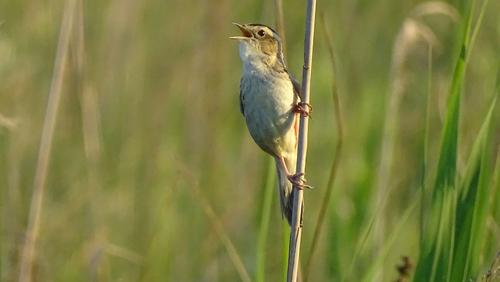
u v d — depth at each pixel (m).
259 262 8.78
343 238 10.65
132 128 13.36
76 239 11.92
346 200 11.55
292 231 7.93
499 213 9.00
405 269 8.81
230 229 11.92
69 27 11.05
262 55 8.63
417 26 11.53
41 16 13.59
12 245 11.25
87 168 12.08
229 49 14.05
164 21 14.23
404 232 11.14
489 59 12.55
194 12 14.20
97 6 14.15
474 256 8.10
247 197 12.27
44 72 13.26
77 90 12.09
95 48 13.90
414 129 12.69
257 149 12.73
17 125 11.60
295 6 14.30
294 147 8.55
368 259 10.35
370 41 14.27
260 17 13.38
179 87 13.68
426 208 9.03
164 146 13.01
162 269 11.53
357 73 13.91
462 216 8.10
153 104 13.59
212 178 12.70
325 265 11.14
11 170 11.94
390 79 11.69
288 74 8.57
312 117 13.40
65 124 12.94
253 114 8.55
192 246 11.86
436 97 12.87
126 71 13.77
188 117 13.44
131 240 12.18
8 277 11.05
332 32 14.21
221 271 11.47
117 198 12.39
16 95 12.81
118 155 12.95
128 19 13.99
